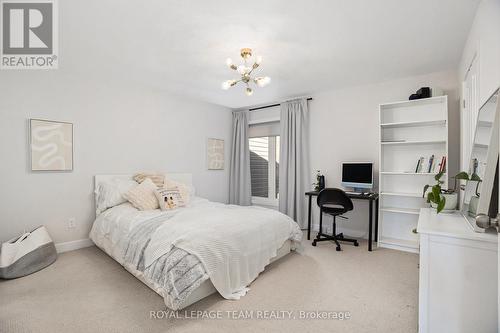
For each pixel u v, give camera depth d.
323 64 3.03
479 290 1.38
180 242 2.05
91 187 3.40
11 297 2.11
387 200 3.66
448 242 1.45
